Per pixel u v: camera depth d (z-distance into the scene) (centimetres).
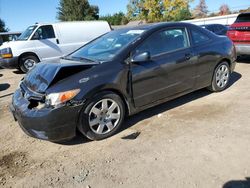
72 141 376
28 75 397
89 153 341
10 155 352
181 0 3306
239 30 759
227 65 533
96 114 359
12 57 943
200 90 554
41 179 296
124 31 456
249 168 281
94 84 345
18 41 964
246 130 362
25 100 349
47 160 333
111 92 366
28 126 335
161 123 409
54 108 320
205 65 482
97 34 1100
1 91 712
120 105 379
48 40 993
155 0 3359
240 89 543
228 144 330
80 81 339
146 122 418
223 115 418
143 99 404
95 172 299
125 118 439
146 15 3609
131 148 343
